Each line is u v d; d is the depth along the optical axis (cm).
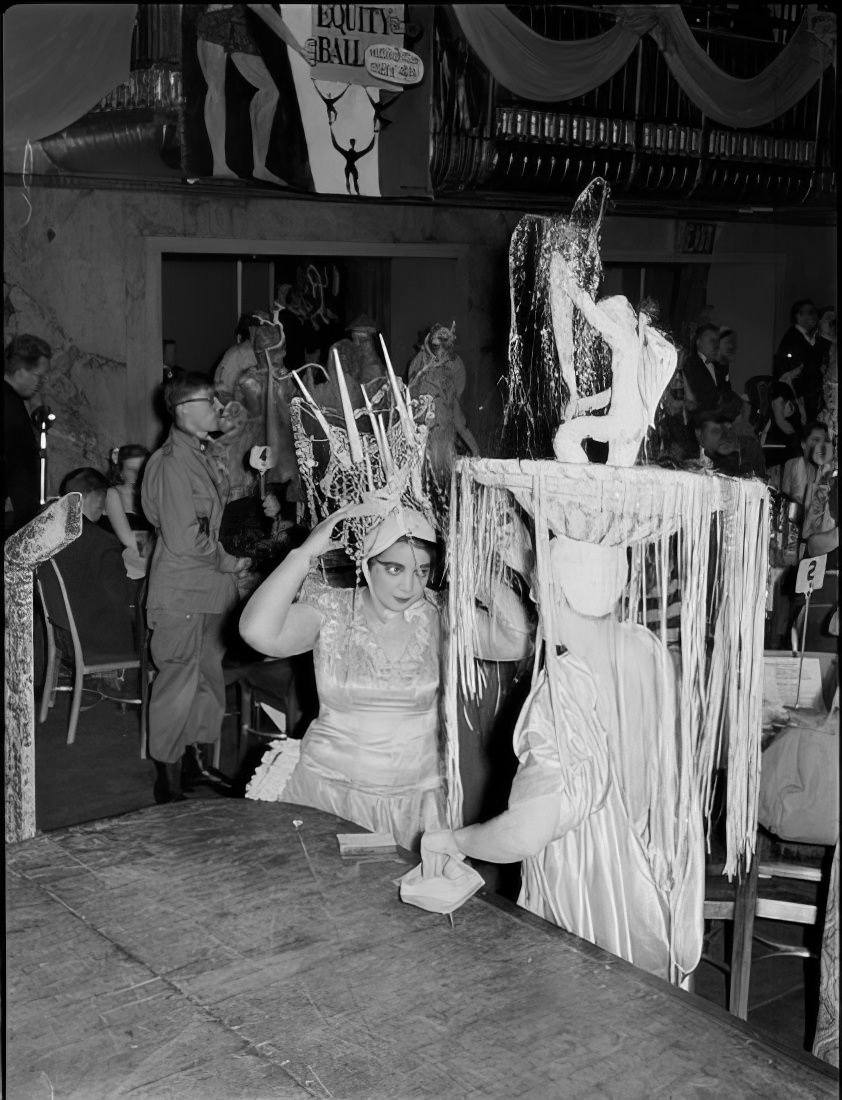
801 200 820
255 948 185
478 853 201
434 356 682
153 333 658
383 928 191
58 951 184
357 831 228
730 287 876
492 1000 170
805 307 803
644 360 211
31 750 271
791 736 279
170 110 575
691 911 215
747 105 748
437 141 670
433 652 273
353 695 271
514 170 702
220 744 489
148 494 443
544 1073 154
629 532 204
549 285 228
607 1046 159
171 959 182
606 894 214
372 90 641
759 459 718
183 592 430
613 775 211
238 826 231
